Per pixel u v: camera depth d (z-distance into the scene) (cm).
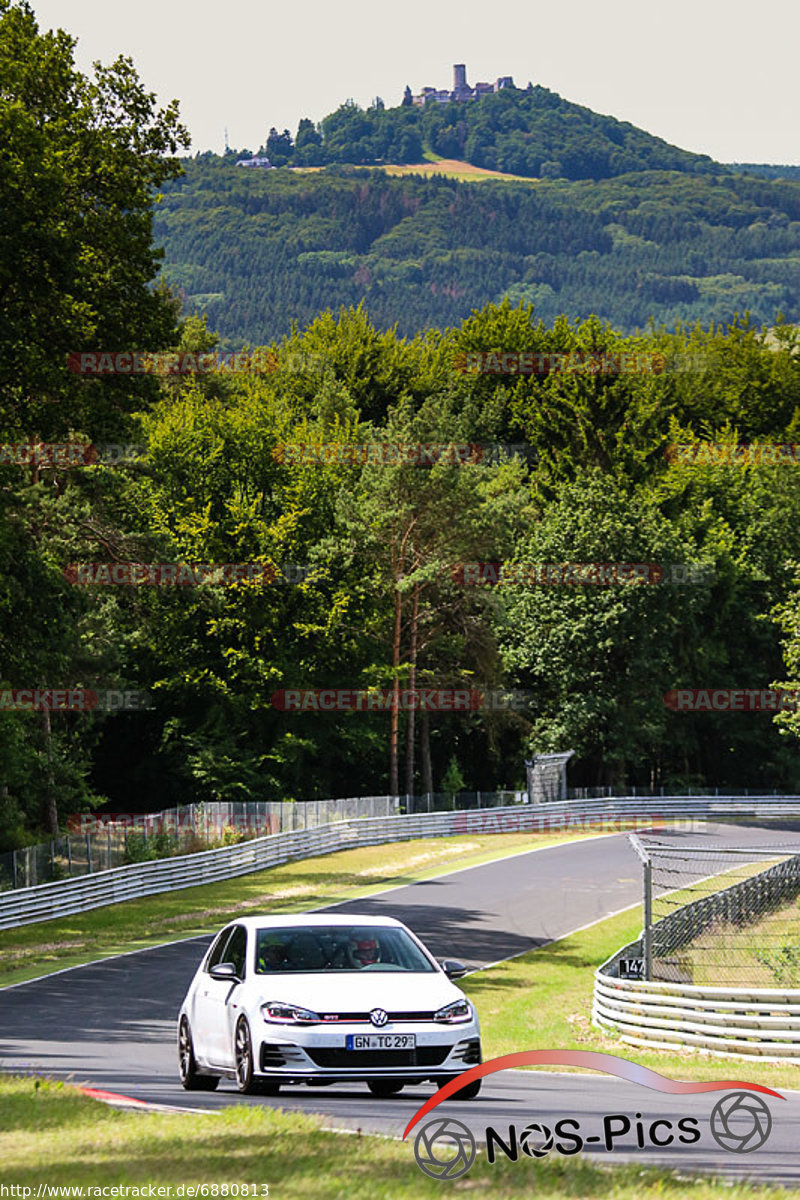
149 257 7194
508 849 11425
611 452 16788
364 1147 1828
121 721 13888
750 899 6606
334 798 15088
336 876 9762
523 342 19488
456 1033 2433
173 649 13225
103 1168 1661
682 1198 1523
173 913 8019
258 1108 2123
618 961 5131
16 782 9606
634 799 14438
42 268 6397
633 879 9444
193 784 13538
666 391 18700
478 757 16062
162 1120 2052
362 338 19488
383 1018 2402
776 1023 4112
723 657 16275
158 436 13862
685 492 16825
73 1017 4672
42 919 7638
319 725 13688
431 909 8088
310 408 18212
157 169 7275
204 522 13262
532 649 14712
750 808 14888
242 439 14375
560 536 14850
